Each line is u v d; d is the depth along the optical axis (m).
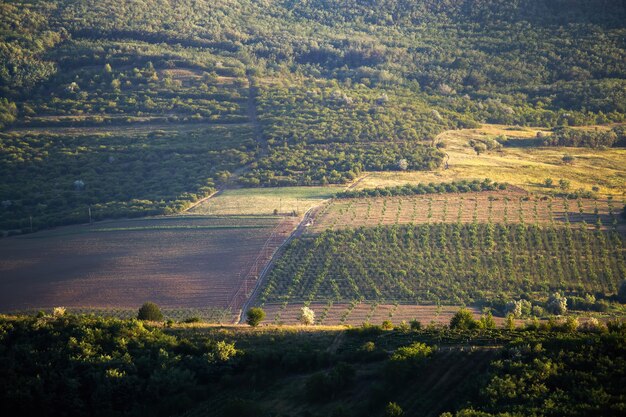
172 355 88.75
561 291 138.88
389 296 139.38
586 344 78.94
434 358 80.62
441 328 97.88
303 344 90.75
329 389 78.44
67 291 148.38
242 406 76.31
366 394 77.62
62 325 96.00
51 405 82.75
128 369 86.31
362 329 93.62
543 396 70.56
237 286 146.25
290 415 76.19
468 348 82.31
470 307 134.75
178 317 134.00
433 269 147.88
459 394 74.19
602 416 66.12
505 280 143.62
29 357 87.88
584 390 70.38
